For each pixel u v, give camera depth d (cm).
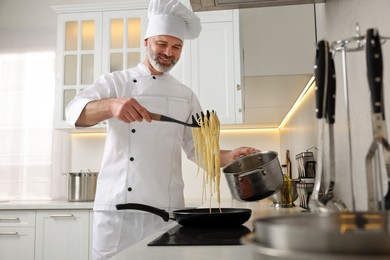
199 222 106
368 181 60
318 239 32
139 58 294
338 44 69
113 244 170
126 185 172
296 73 144
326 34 133
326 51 63
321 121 63
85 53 296
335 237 32
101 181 176
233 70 277
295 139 236
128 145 176
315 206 67
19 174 329
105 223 172
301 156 174
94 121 160
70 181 286
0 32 347
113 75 186
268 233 37
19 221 266
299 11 145
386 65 75
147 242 89
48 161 329
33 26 349
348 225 47
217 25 281
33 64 341
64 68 297
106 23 296
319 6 145
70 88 294
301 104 210
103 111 153
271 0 136
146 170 174
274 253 34
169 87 190
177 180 182
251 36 146
